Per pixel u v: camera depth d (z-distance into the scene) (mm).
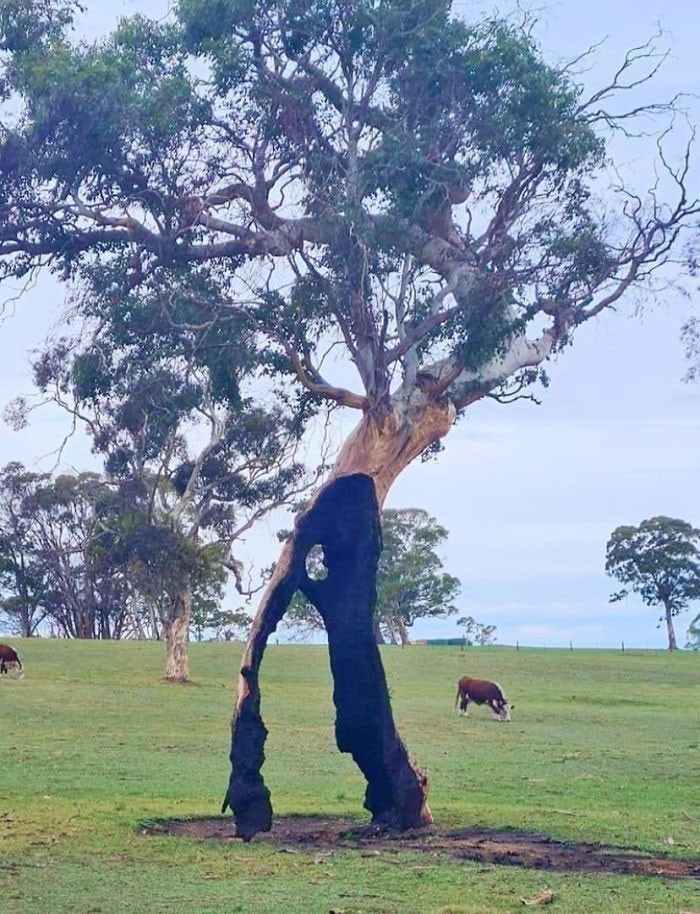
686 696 62156
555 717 47781
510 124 18375
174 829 18578
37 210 19094
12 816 19312
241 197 19094
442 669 73375
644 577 113812
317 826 19094
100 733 36406
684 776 29141
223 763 29375
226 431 47875
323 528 18344
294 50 18781
